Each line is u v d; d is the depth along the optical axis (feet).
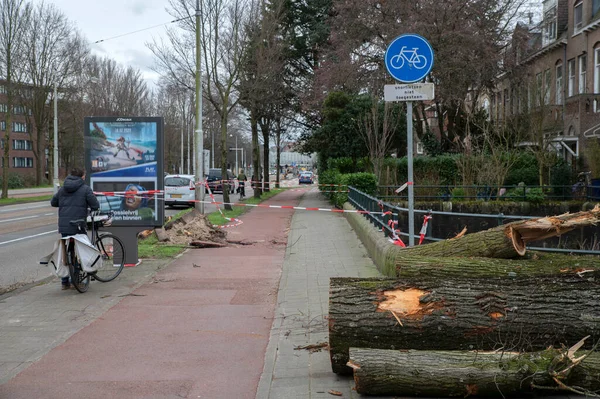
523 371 13.30
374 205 39.96
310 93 110.93
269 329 20.86
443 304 14.78
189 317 22.53
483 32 85.87
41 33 132.87
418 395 13.88
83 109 161.17
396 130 89.66
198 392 15.25
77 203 27.09
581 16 94.38
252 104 89.25
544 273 18.01
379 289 15.34
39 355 18.26
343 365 15.37
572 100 87.35
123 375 16.52
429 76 86.69
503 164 77.87
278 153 164.76
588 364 13.42
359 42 93.50
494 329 14.47
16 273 33.76
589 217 18.75
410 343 14.82
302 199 112.06
